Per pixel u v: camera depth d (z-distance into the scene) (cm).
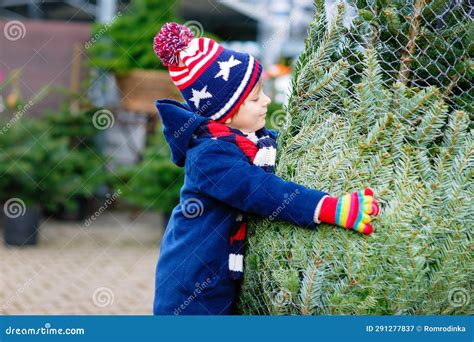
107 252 567
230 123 191
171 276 190
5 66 701
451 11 172
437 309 162
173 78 193
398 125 161
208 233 186
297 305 169
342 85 174
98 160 675
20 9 836
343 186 166
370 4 177
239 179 174
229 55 188
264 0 703
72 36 718
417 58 169
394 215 158
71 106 688
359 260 159
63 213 709
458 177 158
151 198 596
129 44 645
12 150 611
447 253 157
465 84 169
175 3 662
